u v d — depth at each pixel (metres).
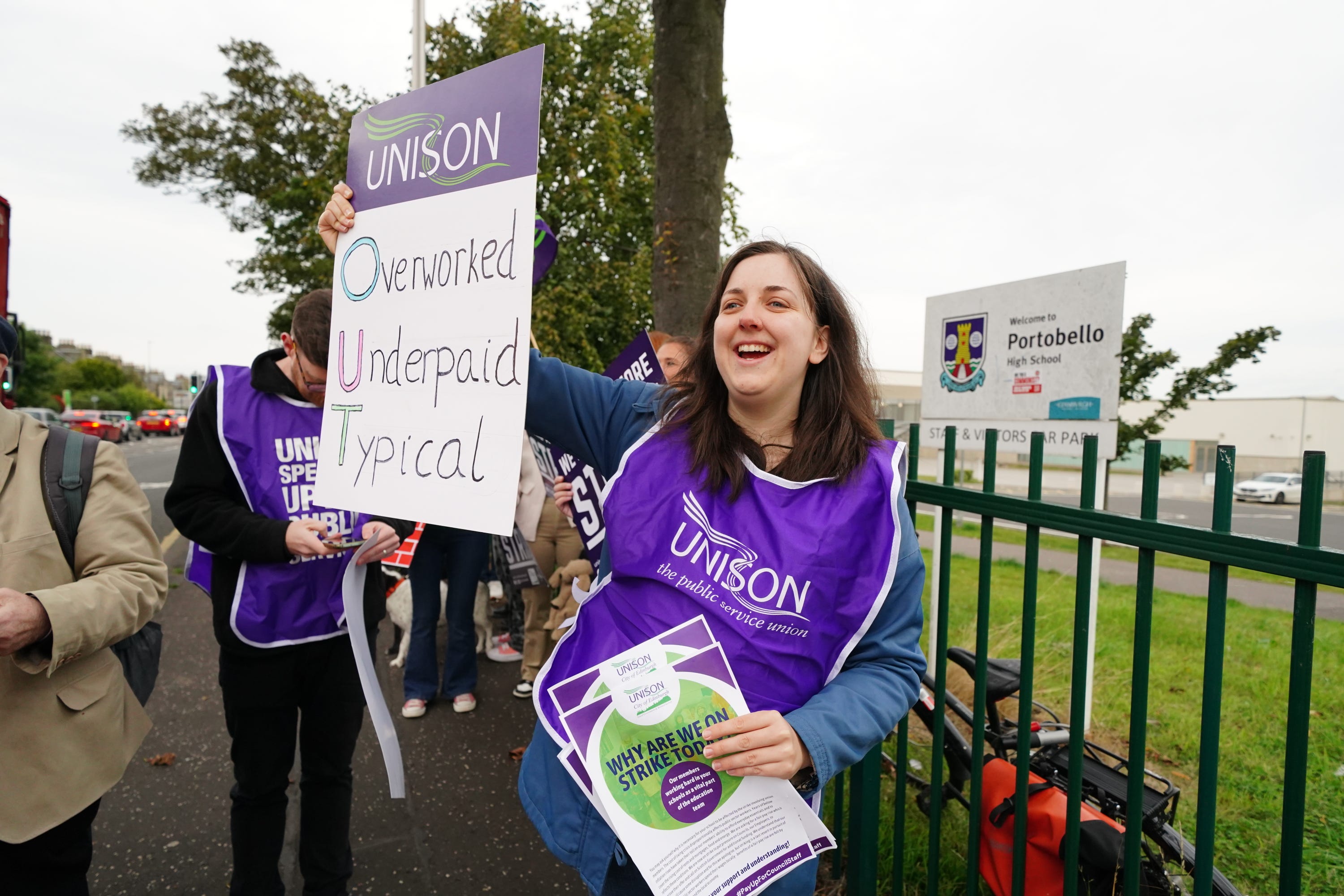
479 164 1.50
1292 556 1.18
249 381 2.04
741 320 1.28
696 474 1.30
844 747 1.14
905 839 2.51
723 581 1.23
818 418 1.33
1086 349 3.57
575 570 3.56
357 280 1.74
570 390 1.54
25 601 1.39
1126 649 4.66
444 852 2.63
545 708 1.29
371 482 1.66
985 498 1.80
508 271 1.45
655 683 1.21
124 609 1.54
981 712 1.87
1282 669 4.35
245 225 16.61
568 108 11.67
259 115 14.99
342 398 1.75
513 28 11.07
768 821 1.20
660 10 4.04
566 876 2.51
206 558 2.14
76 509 1.59
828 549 1.21
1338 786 2.92
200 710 3.76
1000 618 5.27
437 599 3.84
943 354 4.50
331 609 2.02
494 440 1.45
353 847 2.65
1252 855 2.49
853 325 1.37
